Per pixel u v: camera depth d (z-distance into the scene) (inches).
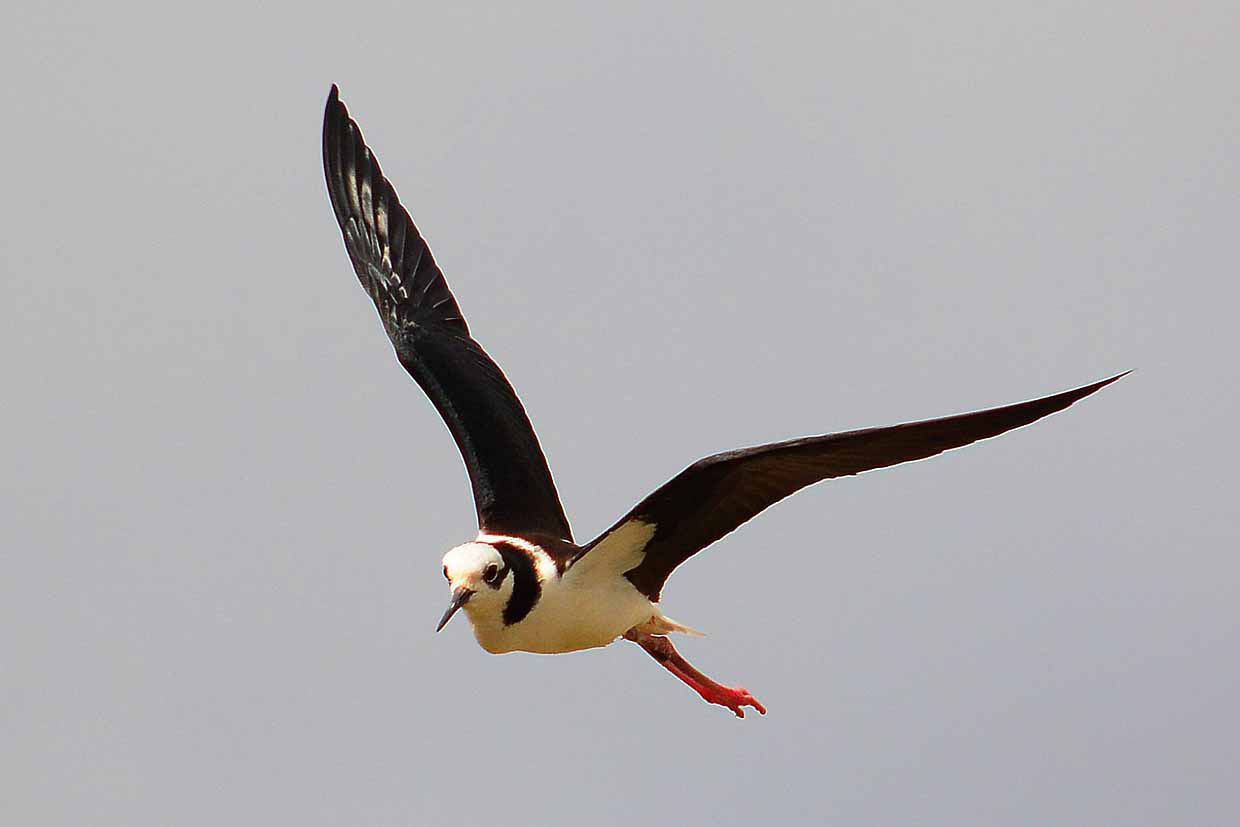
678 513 528.4
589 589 554.6
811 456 495.2
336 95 689.6
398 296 663.8
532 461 618.2
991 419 462.0
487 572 542.0
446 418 628.7
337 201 676.7
